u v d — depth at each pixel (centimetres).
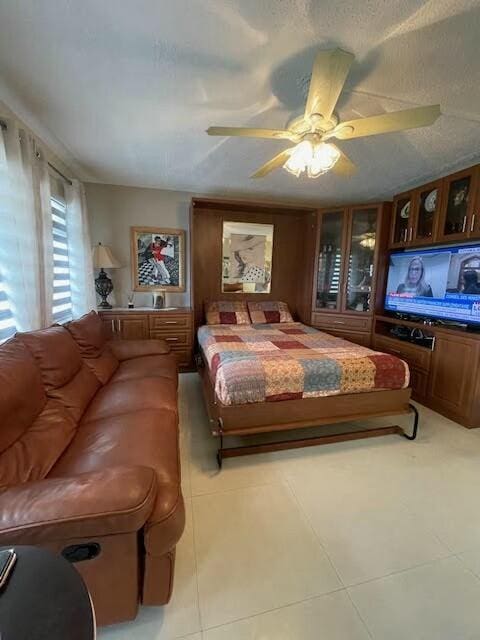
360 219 374
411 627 106
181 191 372
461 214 267
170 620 106
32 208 198
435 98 170
